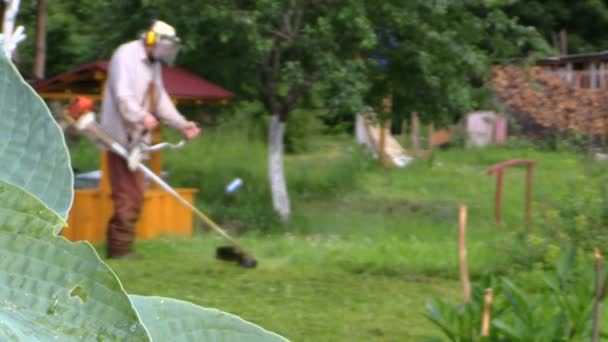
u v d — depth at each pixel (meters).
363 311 7.50
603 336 5.15
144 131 9.15
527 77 15.64
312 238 12.55
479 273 8.84
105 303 1.26
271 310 7.36
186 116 15.86
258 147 19.52
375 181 18.92
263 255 9.98
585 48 30.66
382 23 13.36
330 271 9.08
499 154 22.98
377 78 14.30
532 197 16.50
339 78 12.84
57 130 1.57
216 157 18.25
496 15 14.00
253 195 15.27
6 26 3.96
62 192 1.54
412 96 14.34
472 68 13.94
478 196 17.23
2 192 1.21
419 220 14.52
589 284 5.21
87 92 11.95
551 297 5.30
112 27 14.04
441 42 13.27
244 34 13.01
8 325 1.17
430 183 18.72
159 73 9.31
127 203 9.46
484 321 4.70
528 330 4.70
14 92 1.57
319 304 7.68
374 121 15.06
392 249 10.02
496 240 10.26
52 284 1.23
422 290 8.37
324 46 13.30
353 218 14.63
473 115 25.48
